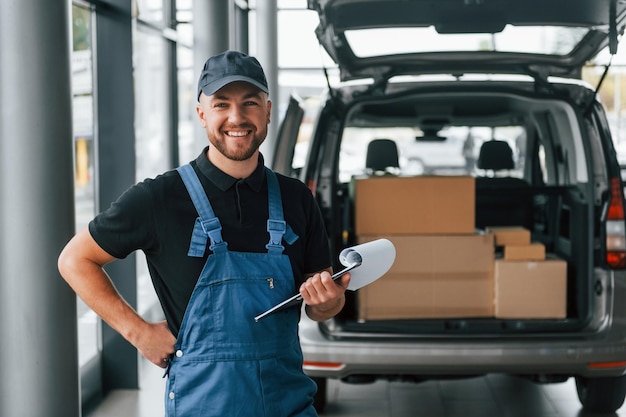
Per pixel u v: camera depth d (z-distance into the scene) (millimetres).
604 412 3824
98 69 4461
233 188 1715
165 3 6508
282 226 1729
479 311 3514
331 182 3504
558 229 3861
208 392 1669
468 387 4297
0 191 2822
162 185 1694
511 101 4023
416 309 3500
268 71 9820
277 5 9906
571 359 3307
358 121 4508
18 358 2877
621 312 3414
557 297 3492
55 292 2893
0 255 2846
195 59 6273
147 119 6156
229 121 1669
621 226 3451
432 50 3344
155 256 1707
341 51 3316
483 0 3000
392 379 3412
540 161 4426
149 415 4031
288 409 1730
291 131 3633
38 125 2812
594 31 3119
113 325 1709
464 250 3498
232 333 1675
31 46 2781
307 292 1641
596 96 3527
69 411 2982
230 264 1683
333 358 3312
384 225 3539
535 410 3895
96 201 4520
